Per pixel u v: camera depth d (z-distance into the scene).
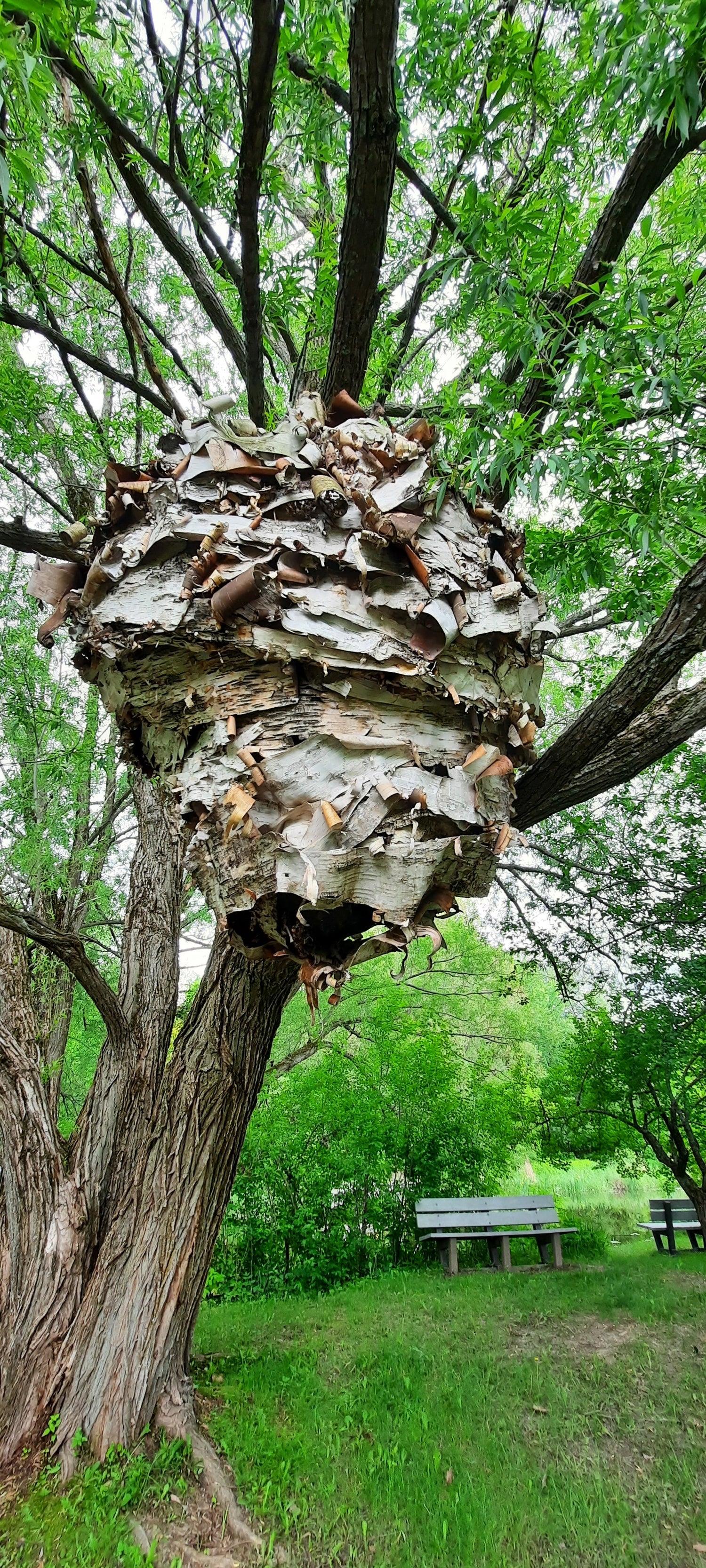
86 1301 2.75
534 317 2.01
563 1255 6.58
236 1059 2.82
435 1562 2.19
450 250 2.36
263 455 1.39
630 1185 11.74
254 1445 2.71
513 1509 2.42
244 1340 3.90
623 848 5.37
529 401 2.41
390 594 1.30
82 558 1.62
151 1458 2.49
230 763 1.30
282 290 3.00
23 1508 2.26
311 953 1.32
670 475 2.02
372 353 3.38
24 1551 2.10
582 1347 3.76
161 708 1.45
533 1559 2.24
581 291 2.31
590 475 1.91
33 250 3.89
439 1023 7.67
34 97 1.52
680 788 5.43
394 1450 2.70
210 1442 2.68
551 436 1.98
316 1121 6.13
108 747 5.15
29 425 3.87
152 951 3.44
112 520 1.43
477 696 1.35
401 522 1.28
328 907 1.21
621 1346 3.74
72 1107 6.98
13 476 4.78
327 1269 5.62
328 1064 6.72
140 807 3.78
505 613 1.38
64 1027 4.97
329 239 3.08
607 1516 2.43
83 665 1.52
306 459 1.37
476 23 2.37
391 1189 6.36
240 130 2.84
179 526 1.33
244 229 2.18
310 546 1.30
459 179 2.56
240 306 3.79
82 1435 2.48
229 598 1.23
